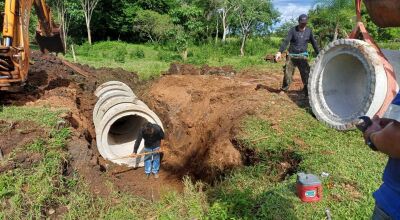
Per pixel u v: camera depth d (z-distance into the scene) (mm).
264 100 10125
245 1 36719
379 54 7605
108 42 41469
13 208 5309
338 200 5387
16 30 9117
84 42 42406
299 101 10094
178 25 40031
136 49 36125
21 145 6629
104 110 11211
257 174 6934
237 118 9250
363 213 5016
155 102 14453
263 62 22703
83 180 6527
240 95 11383
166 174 10492
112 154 10641
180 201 5852
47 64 15016
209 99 12047
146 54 34250
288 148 7340
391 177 2590
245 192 5973
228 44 37594
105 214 5602
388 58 7805
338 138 7648
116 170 10250
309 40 10164
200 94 12844
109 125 10531
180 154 11578
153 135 10156
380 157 6688
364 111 7488
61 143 6961
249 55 34344
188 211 5527
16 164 6090
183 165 10906
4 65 8656
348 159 6648
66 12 38875
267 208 5250
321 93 8688
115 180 9070
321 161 6617
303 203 5328
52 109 8875
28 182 5789
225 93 12109
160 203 5922
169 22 39656
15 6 8930
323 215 5059
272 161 7266
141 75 18734
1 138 6828
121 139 12469
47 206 5574
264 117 8891
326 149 7137
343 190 5656
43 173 6004
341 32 26688
